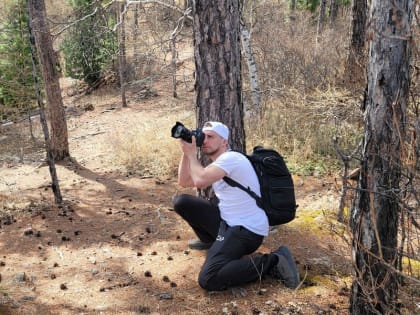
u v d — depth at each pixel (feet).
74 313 12.17
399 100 9.20
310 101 28.76
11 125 39.83
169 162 26.27
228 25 14.75
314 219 17.16
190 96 50.78
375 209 9.61
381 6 8.98
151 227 17.95
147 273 13.99
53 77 29.55
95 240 17.08
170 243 16.33
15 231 18.40
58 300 12.90
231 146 15.64
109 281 13.85
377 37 9.08
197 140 12.49
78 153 33.81
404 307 10.86
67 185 25.09
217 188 12.77
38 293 13.35
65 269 14.88
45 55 28.99
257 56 37.27
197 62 15.16
